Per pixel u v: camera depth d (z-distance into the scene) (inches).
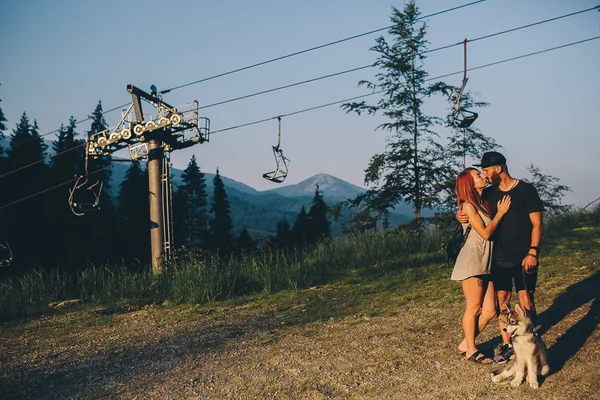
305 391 201.5
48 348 310.7
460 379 194.4
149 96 759.1
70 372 257.9
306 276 464.1
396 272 432.8
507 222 201.2
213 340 289.0
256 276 466.6
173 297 442.3
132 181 1838.1
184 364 250.4
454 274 204.2
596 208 595.2
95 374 250.8
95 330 351.3
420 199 834.8
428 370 206.2
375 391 193.9
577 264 355.9
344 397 192.5
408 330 259.9
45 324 390.0
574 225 557.9
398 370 210.1
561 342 216.2
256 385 212.8
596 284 295.9
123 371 250.7
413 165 856.3
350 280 424.5
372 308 315.0
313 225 1909.4
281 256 554.9
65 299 497.7
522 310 181.3
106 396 219.6
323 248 565.6
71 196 781.9
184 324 341.7
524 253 198.8
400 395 188.1
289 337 275.9
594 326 227.6
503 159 203.5
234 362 244.4
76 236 1544.0
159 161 753.6
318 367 224.4
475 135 826.2
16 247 1453.0
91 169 1836.9
